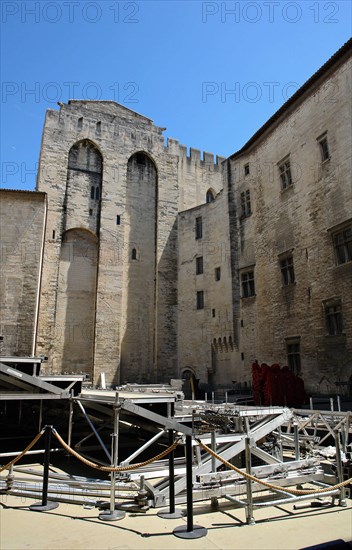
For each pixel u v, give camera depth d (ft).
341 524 21.12
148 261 122.52
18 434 51.47
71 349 106.22
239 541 18.88
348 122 71.10
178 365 115.14
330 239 73.05
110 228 116.98
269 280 89.61
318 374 72.13
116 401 27.20
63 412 50.90
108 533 19.92
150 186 129.70
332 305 71.10
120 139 126.62
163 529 20.52
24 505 24.70
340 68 74.43
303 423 39.86
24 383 39.45
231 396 86.94
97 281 111.55
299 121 85.15
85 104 130.93
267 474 27.30
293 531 20.17
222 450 28.60
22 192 91.66
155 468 29.22
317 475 28.12
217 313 106.01
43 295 104.01
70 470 34.81
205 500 26.16
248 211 101.45
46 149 115.14
